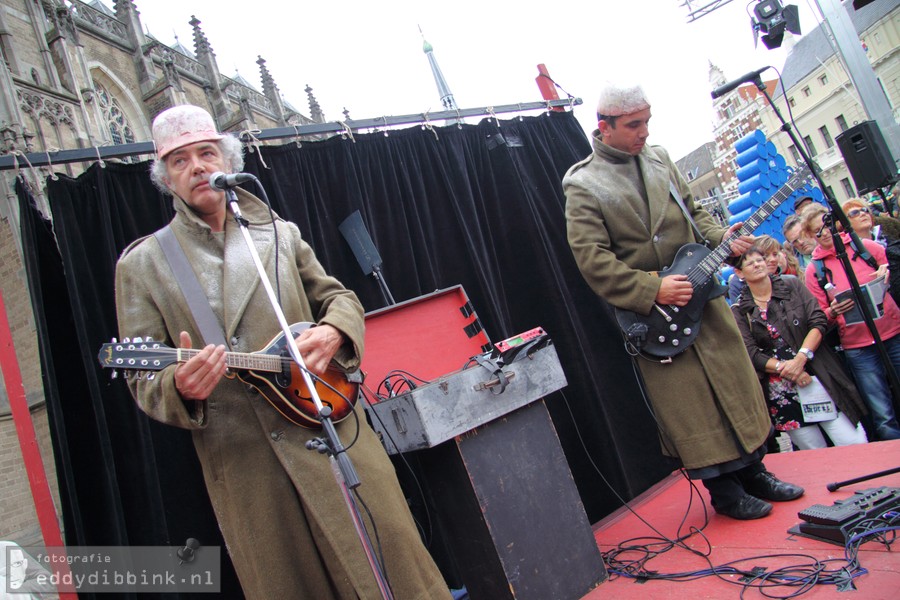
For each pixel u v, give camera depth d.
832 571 1.99
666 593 2.20
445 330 3.05
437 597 1.76
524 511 2.31
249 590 1.73
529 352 2.48
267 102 32.97
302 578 1.72
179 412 1.63
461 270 3.61
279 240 2.05
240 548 1.72
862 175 3.11
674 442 2.66
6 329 2.45
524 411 2.46
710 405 2.59
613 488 3.48
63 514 2.37
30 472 2.36
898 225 4.64
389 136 3.61
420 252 3.50
